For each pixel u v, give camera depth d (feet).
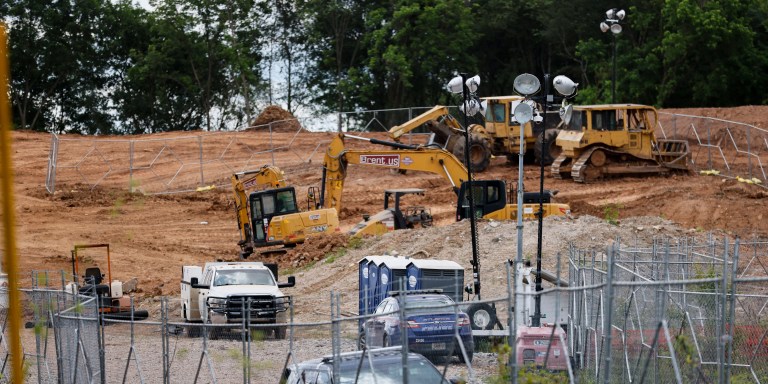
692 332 181.78
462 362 237.04
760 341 198.59
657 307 179.52
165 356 224.53
